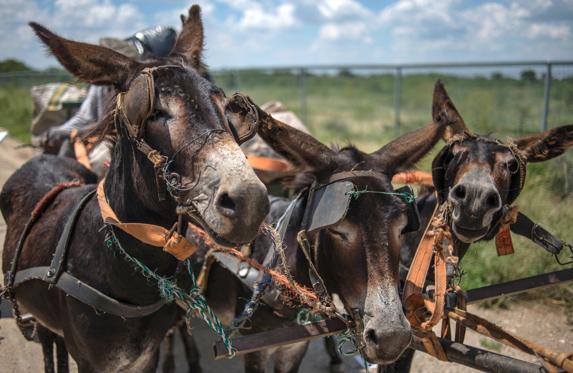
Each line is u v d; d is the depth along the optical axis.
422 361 4.64
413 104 18.86
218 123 2.06
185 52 2.60
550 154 3.19
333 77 32.09
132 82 2.21
